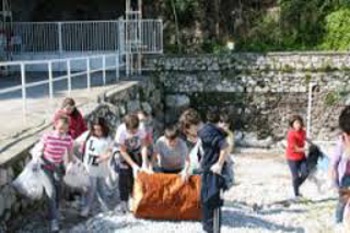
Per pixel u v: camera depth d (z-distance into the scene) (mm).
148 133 9219
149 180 9062
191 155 8930
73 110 9438
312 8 24641
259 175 15148
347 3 24297
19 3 27188
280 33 24938
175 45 25891
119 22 21781
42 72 23266
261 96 21062
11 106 13609
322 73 20641
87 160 9156
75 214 9281
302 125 11508
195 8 26312
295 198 11648
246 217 9906
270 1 26156
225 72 21188
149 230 8648
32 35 23422
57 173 8250
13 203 8047
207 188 7914
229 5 26328
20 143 8953
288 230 9242
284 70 20828
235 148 20500
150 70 21516
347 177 7293
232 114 21234
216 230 7969
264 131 21109
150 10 26688
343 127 6578
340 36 23750
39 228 8367
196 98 21422
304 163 11578
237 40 25516
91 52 23000
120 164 9258
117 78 19297
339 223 9227
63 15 28172
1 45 23172
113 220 9008
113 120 14422
